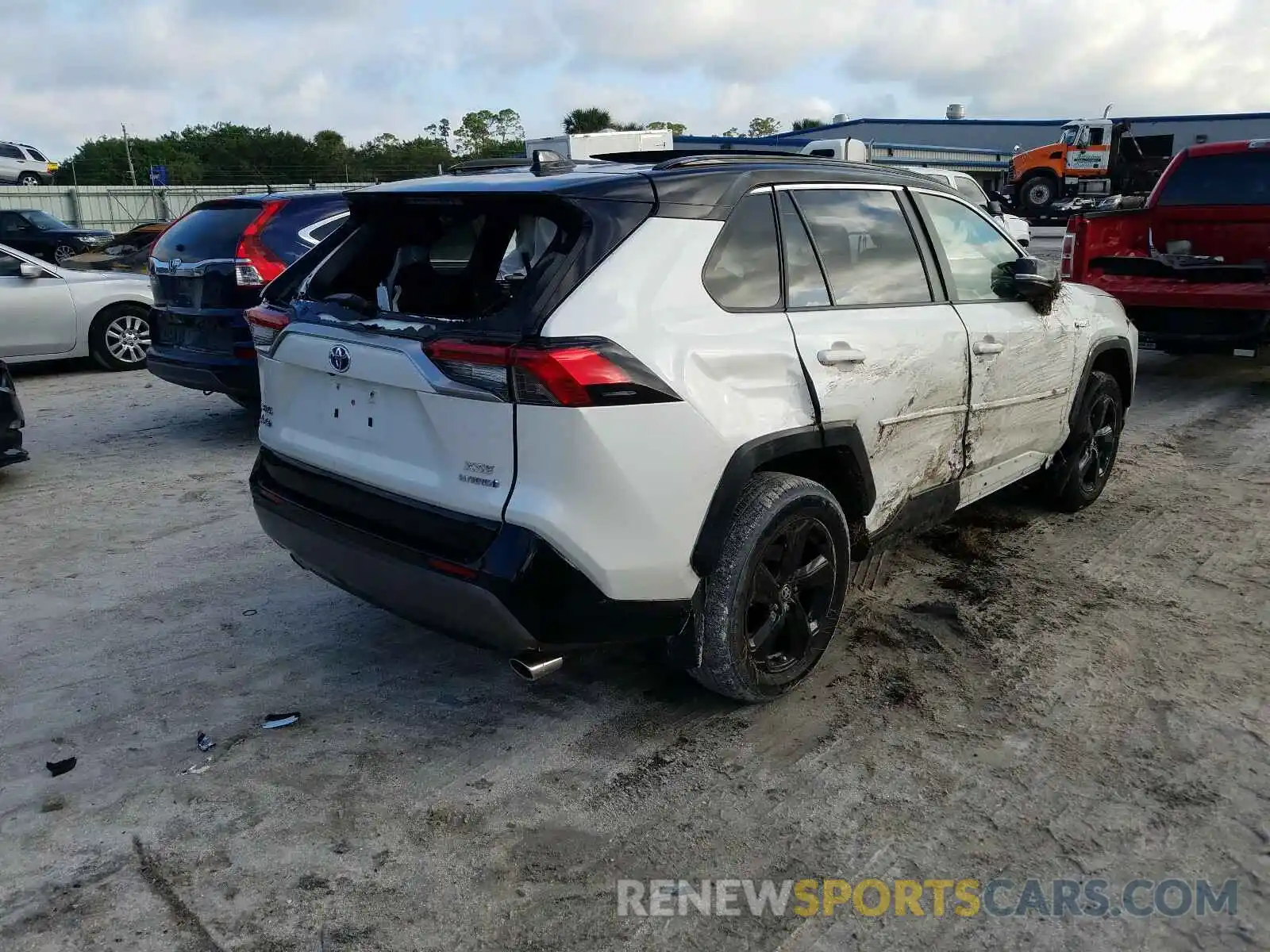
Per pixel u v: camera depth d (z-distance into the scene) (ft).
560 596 9.04
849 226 11.90
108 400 28.78
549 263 9.16
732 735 10.80
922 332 12.23
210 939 7.97
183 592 14.79
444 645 13.00
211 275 21.98
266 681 12.07
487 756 10.46
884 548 12.91
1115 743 10.57
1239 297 25.31
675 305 9.57
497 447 9.01
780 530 10.52
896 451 12.07
